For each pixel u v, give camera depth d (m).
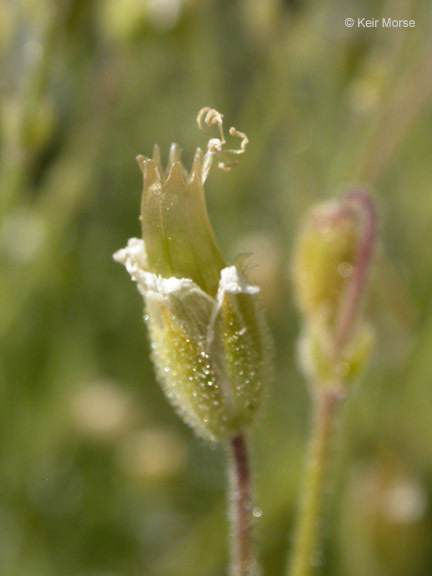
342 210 0.05
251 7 0.08
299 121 0.08
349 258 0.05
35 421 0.07
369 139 0.07
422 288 0.08
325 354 0.05
